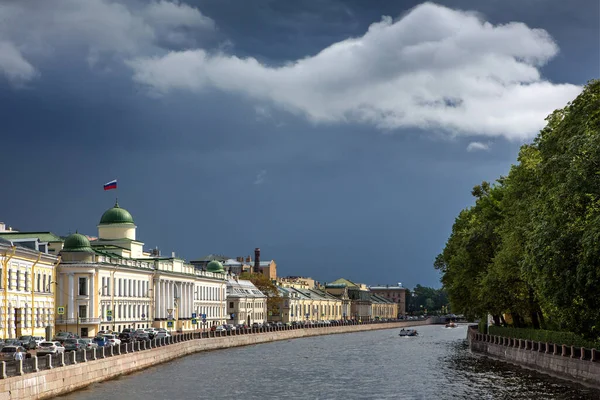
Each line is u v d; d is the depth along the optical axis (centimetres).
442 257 13625
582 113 6153
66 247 13075
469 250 9994
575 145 5722
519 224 7694
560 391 6419
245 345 14900
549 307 6681
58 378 6219
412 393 6744
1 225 13350
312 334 19912
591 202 5550
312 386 7431
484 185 10675
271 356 11606
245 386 7406
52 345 8381
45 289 11694
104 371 7538
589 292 5403
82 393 6512
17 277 10406
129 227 16088
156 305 15875
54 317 12356
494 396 6319
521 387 6781
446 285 12950
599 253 5138
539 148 7494
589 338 5828
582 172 5472
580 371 6738
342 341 16800
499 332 10369
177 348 11038
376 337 19088
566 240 5566
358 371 8950
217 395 6750
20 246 10538
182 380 7850
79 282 12812
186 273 17388
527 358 8388
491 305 9150
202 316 16300
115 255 14688
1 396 5028
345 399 6481
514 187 8094
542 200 6394
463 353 11925
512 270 7994
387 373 8625
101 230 16075
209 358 11144
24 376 5475
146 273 15425
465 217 12131
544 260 5775
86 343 9438
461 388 6938
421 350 13012
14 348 7212
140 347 9088
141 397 6431
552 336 7638
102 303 13250
